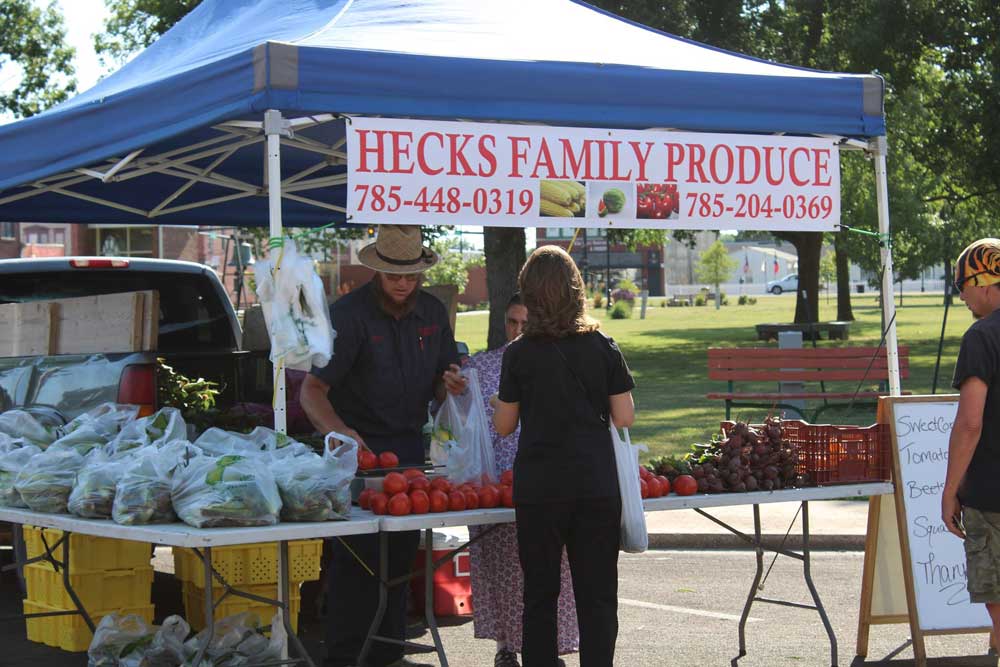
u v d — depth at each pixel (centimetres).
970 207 3250
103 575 612
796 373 1301
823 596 728
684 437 1311
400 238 505
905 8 2538
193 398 716
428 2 595
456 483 485
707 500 493
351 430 505
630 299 6750
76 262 744
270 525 418
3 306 713
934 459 561
